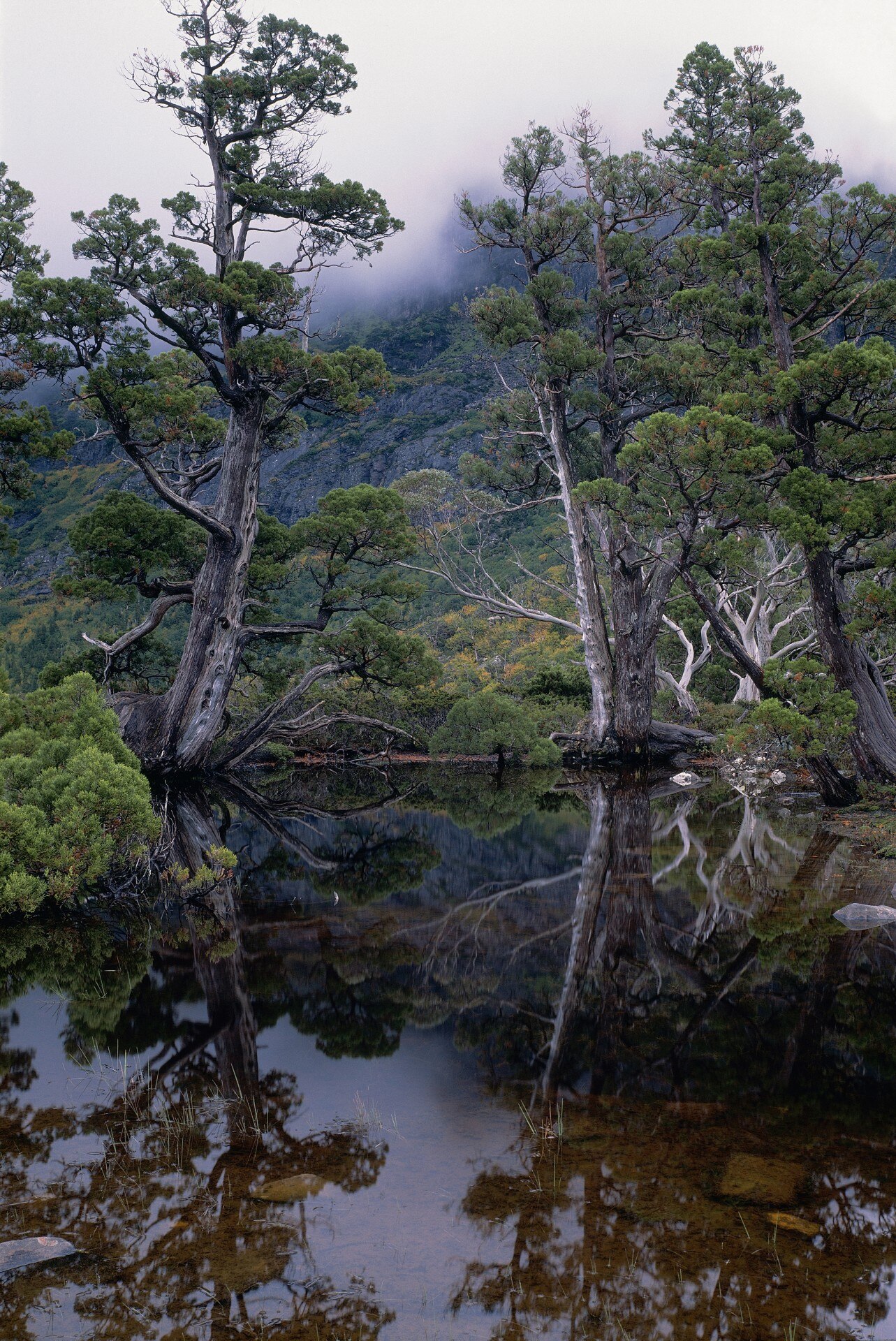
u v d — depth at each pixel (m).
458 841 16.20
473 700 30.78
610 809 19.80
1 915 10.83
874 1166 4.86
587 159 28.12
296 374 22.59
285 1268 4.00
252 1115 5.55
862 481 16.69
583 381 31.92
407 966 8.88
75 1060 6.46
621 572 28.02
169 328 22.20
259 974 8.63
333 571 26.19
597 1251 4.07
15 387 20.52
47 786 11.56
